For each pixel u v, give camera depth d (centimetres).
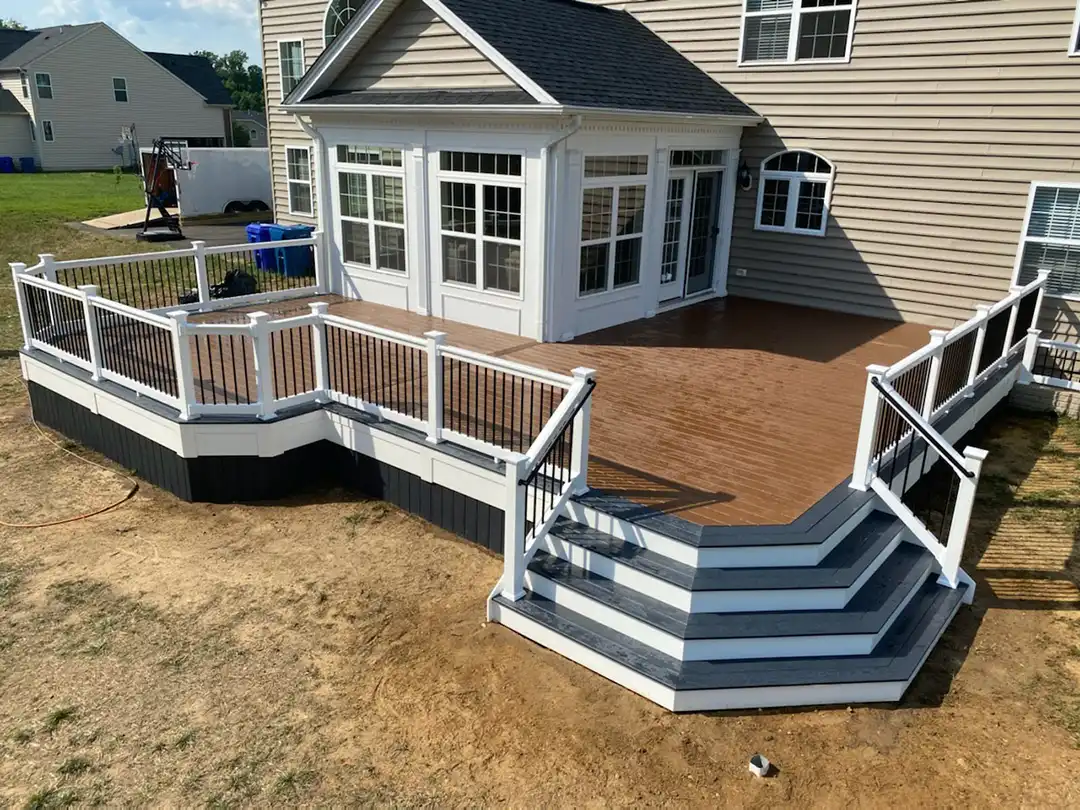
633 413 741
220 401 755
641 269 1071
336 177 1155
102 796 411
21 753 439
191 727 459
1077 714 484
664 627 485
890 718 477
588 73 945
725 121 1066
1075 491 779
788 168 1180
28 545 658
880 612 514
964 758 446
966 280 1060
